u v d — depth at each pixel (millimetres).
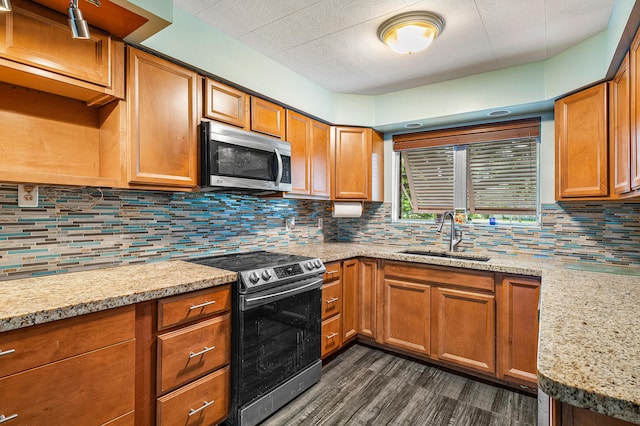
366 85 2896
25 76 1367
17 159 1508
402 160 3443
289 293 2012
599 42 1975
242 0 1730
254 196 2723
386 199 3426
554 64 2283
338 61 2438
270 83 2395
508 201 2957
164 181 1762
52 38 1376
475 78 2629
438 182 3256
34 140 1555
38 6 1336
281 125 2533
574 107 2178
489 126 2863
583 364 739
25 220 1550
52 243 1636
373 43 2178
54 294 1306
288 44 2203
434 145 3137
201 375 1646
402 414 1957
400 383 2305
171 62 1812
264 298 1851
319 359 2307
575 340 891
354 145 3141
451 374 2434
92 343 1257
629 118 1650
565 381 662
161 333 1491
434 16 1838
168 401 1496
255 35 2090
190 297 1585
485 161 2967
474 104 2627
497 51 2240
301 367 2150
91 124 1742
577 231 2436
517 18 1855
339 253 2664
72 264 1708
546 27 1940
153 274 1704
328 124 3070
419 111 2895
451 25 1934
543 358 774
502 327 2219
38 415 1127
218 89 2051
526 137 2703
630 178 1655
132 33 1562
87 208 1752
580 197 2141
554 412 785
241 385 1760
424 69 2555
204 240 2348
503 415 1950
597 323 1039
